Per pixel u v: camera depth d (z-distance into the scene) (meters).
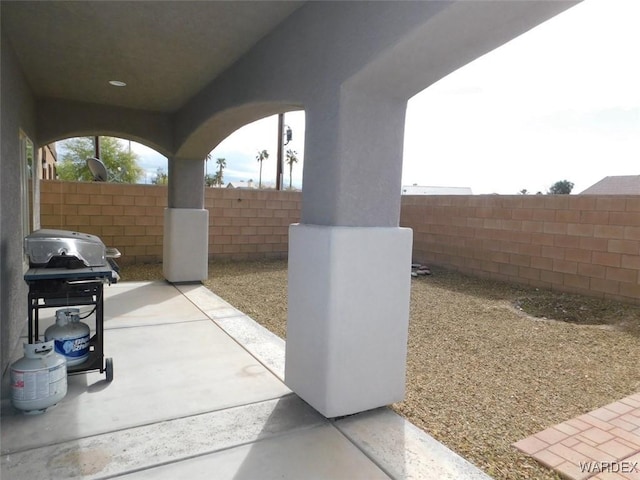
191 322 5.41
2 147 3.41
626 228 6.56
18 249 4.30
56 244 3.55
